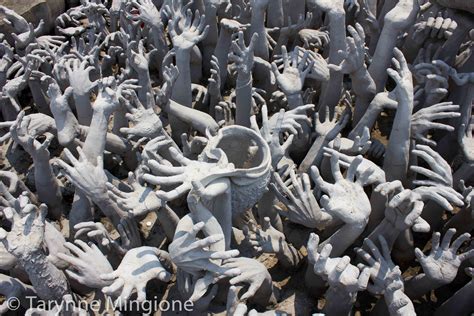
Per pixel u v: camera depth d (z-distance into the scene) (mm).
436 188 3506
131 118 3936
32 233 3133
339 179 3363
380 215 3693
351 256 3893
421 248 4102
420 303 3850
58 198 4344
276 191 3662
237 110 4480
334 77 4539
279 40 5523
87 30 5949
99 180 3607
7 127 4594
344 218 3219
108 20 6188
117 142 4453
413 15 4531
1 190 3846
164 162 3674
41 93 5066
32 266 3172
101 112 3865
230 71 5395
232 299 3131
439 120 4531
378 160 4574
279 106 5066
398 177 4051
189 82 4602
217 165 3111
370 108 4359
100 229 3645
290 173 3797
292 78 4328
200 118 4480
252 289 3289
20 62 4953
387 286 3150
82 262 3309
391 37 4602
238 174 3148
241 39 4152
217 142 3387
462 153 4168
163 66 4766
